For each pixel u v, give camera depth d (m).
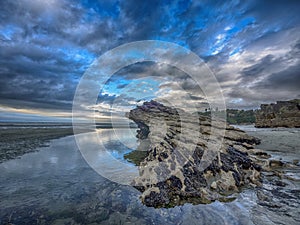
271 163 8.44
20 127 25.34
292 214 4.01
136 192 5.20
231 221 3.74
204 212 4.11
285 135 20.80
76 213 4.10
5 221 3.77
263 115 38.88
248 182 6.06
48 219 3.86
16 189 5.44
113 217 3.93
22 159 8.91
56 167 7.62
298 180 6.31
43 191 5.28
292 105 37.06
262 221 3.73
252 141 13.84
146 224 3.66
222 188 5.40
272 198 4.84
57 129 23.72
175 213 4.08
